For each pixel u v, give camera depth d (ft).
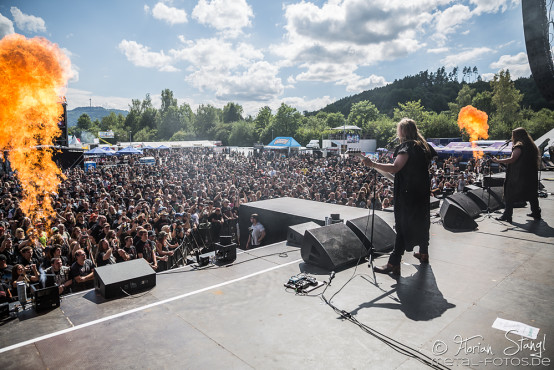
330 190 47.09
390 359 6.54
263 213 22.80
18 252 22.74
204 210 33.60
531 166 16.60
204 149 197.77
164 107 360.89
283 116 248.93
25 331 7.95
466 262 11.62
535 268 10.87
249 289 10.06
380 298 9.19
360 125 265.95
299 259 12.77
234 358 6.73
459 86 435.12
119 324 8.20
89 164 95.91
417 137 10.25
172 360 6.71
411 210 10.22
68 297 9.86
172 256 25.12
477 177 55.57
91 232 27.66
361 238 13.26
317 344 7.13
